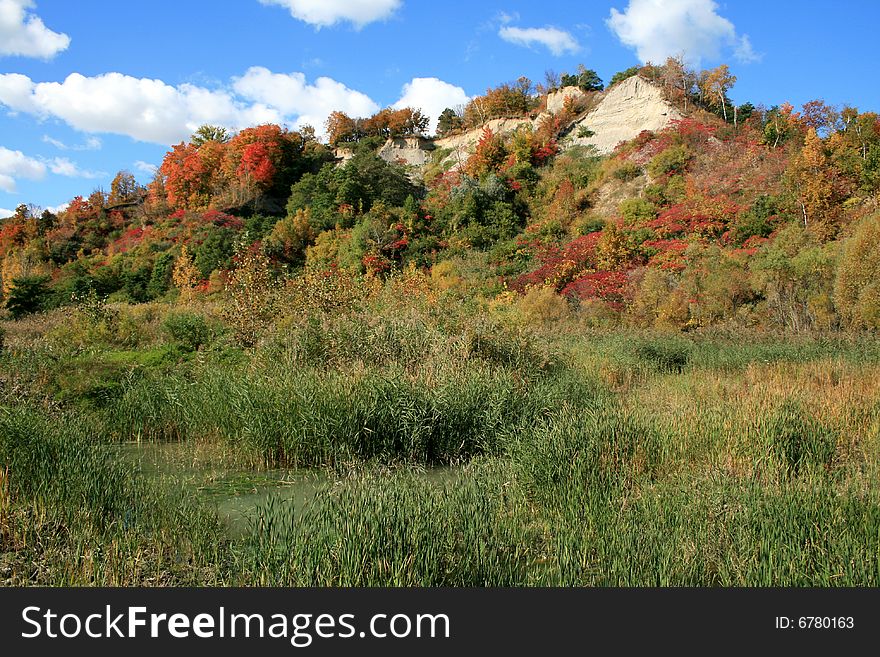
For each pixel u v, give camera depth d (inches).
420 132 2920.8
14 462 270.8
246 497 292.7
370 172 2169.0
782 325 897.5
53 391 426.9
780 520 211.0
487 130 2262.6
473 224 1800.0
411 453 368.8
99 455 297.1
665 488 256.4
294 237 1870.1
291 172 2501.2
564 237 1668.3
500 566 202.5
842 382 464.1
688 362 661.9
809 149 1354.6
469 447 387.9
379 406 379.2
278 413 362.0
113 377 455.2
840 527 206.7
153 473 326.0
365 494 225.8
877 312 780.0
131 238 2149.4
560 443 296.5
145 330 721.6
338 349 494.9
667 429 322.3
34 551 216.5
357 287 797.9
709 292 980.6
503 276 1491.1
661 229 1405.0
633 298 1104.8
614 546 208.7
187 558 216.7
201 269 1670.8
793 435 307.3
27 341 651.5
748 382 492.7
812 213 1240.2
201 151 2571.4
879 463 281.7
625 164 1845.5
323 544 196.5
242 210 2269.9
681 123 1903.3
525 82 2760.8
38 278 1330.0
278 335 522.9
